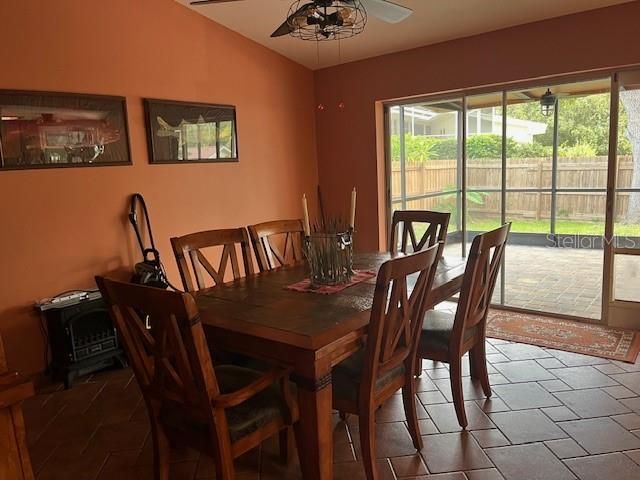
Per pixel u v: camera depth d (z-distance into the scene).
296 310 2.14
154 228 3.96
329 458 1.93
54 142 3.32
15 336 3.22
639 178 3.61
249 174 4.70
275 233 3.31
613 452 2.25
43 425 2.73
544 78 3.89
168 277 4.09
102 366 3.39
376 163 4.97
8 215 3.15
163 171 3.99
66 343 3.20
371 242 5.14
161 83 3.91
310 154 5.35
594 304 4.25
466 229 4.61
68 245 3.45
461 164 4.53
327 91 5.21
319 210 5.48
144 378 1.92
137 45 3.74
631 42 3.41
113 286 1.74
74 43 3.38
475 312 2.57
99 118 3.54
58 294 3.41
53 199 3.35
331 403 1.95
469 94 4.38
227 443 1.75
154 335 1.73
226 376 2.13
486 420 2.56
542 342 3.58
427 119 4.73
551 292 4.57
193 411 1.78
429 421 2.58
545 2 3.50
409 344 2.21
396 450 2.34
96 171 3.57
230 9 4.01
